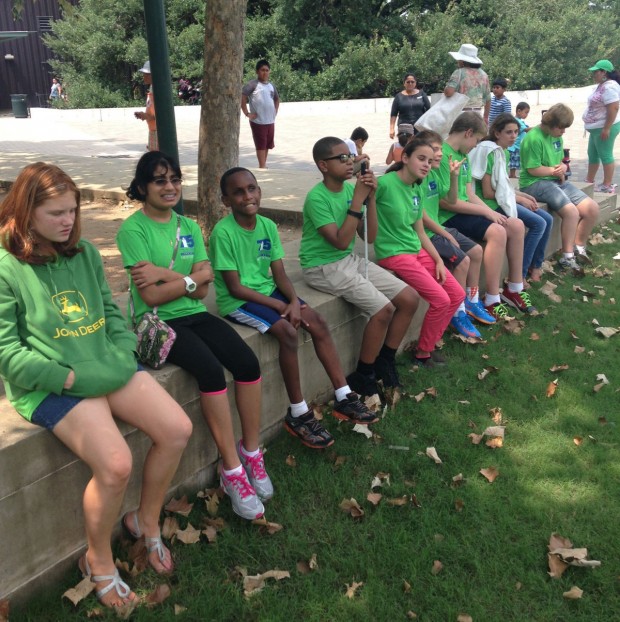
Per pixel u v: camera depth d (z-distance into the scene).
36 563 2.63
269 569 2.90
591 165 9.64
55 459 2.61
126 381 2.63
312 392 4.11
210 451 3.38
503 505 3.29
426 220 4.97
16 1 9.30
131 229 3.16
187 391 3.14
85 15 26.44
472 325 5.18
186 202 7.46
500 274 5.56
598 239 7.72
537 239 6.05
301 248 4.32
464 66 9.19
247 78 23.88
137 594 2.74
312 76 24.97
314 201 4.11
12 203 2.46
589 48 25.58
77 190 2.55
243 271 3.61
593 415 4.10
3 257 2.48
